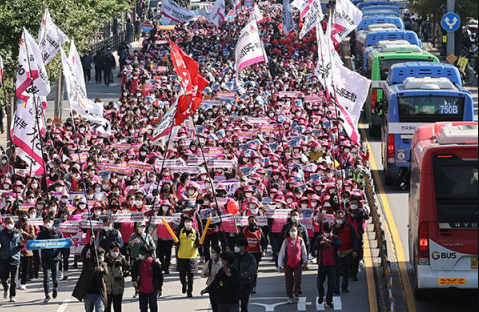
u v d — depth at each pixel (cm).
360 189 5984
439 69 8075
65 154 6988
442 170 4062
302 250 4544
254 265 4081
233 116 8456
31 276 5350
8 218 4819
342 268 4725
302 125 7912
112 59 14600
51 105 12619
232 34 18025
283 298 4675
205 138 7531
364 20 13912
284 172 6328
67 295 4928
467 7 13850
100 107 6362
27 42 5759
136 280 4184
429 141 4400
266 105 9412
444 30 12356
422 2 15100
